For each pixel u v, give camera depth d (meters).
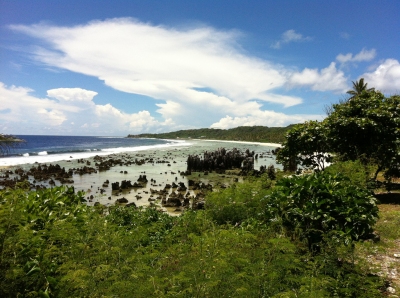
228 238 4.74
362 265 4.28
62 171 25.66
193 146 81.44
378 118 11.34
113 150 59.53
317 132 12.31
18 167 28.86
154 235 7.33
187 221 7.22
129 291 3.43
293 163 13.99
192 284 3.45
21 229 3.94
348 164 8.94
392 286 4.57
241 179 25.69
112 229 5.58
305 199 5.98
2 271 3.52
